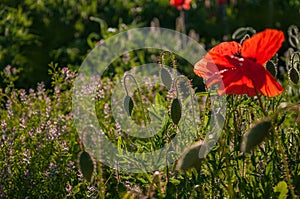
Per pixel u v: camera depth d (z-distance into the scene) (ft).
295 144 3.06
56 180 3.45
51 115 4.10
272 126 2.53
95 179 3.37
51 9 8.46
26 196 3.40
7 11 8.23
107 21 8.74
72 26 8.29
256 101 3.13
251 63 2.56
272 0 9.68
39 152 3.55
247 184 2.93
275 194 2.70
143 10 9.07
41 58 7.37
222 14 8.87
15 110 4.34
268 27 9.20
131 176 3.27
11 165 3.54
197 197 2.88
